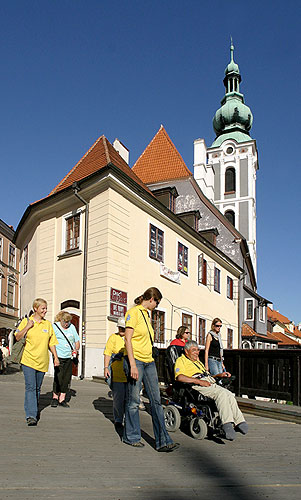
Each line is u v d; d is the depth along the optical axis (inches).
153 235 750.5
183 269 869.2
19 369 775.1
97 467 178.9
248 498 151.9
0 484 152.0
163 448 209.0
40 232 761.0
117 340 298.0
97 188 652.1
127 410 220.2
